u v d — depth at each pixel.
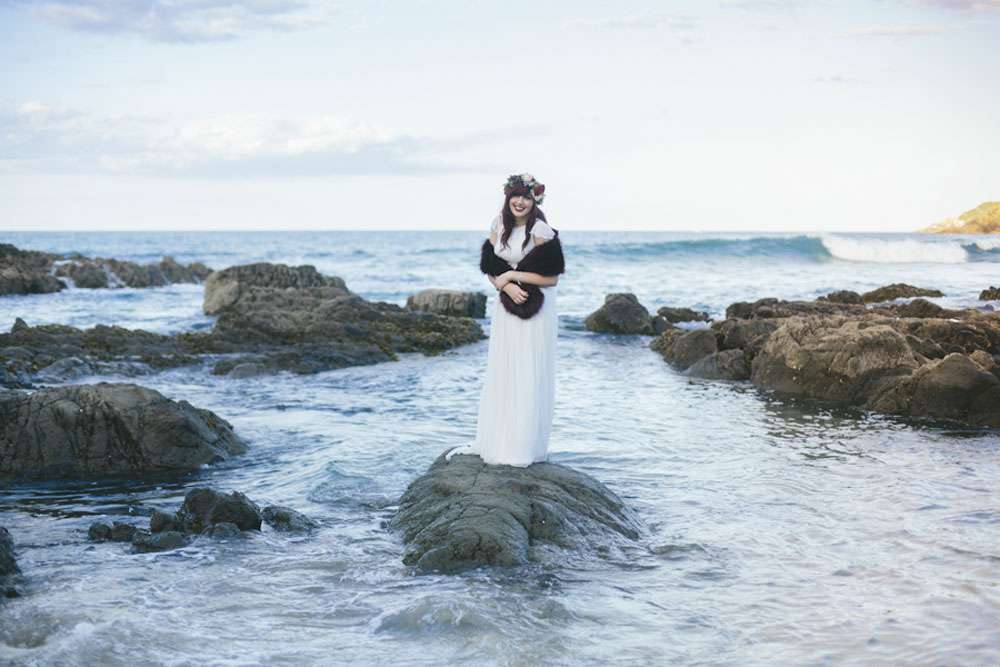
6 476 8.48
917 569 5.65
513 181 6.80
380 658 4.28
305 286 31.98
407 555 5.82
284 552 6.07
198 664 4.19
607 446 9.52
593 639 4.53
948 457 8.98
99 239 142.50
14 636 4.48
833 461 8.81
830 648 4.44
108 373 14.81
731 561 5.87
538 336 7.03
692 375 15.09
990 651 4.37
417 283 44.69
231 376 15.12
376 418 11.34
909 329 15.62
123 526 6.49
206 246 102.12
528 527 6.03
